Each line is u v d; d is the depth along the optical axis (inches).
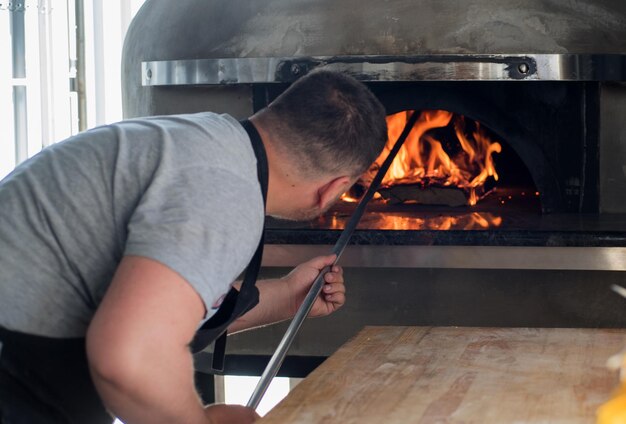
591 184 117.2
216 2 118.0
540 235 100.5
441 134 122.6
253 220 52.0
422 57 106.7
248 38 114.1
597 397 50.4
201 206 49.6
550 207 116.3
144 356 45.8
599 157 116.3
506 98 116.6
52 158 55.2
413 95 114.8
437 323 112.3
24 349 53.3
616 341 61.8
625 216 113.7
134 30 127.7
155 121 55.9
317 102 58.0
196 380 115.1
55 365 53.9
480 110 114.9
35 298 52.9
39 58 162.2
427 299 112.3
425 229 102.8
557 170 116.7
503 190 128.4
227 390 153.6
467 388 52.1
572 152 116.6
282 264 105.4
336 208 120.6
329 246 104.0
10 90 162.7
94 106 171.8
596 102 115.7
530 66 107.1
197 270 47.8
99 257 52.7
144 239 48.2
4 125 163.2
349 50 110.3
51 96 163.6
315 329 115.4
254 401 59.2
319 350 115.9
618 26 112.0
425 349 60.4
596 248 100.7
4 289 53.1
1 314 53.2
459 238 101.3
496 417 47.5
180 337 47.3
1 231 53.7
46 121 163.3
